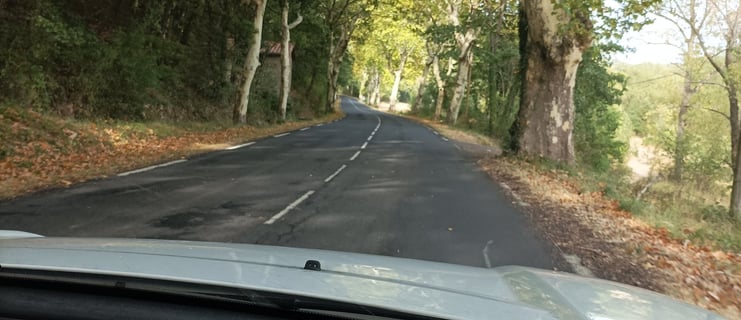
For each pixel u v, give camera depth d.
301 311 1.97
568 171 17.86
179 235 7.16
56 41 16.70
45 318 1.91
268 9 37.38
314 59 48.91
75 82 17.47
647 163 42.19
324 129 32.69
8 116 13.59
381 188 12.22
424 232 8.24
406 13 49.81
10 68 14.99
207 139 20.47
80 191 9.52
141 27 21.36
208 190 10.59
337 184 12.41
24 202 8.38
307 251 3.44
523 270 3.50
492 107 44.75
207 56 28.72
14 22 15.77
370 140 26.05
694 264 8.16
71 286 2.08
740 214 16.09
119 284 2.06
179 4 26.22
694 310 2.81
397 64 83.88
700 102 35.47
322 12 45.56
